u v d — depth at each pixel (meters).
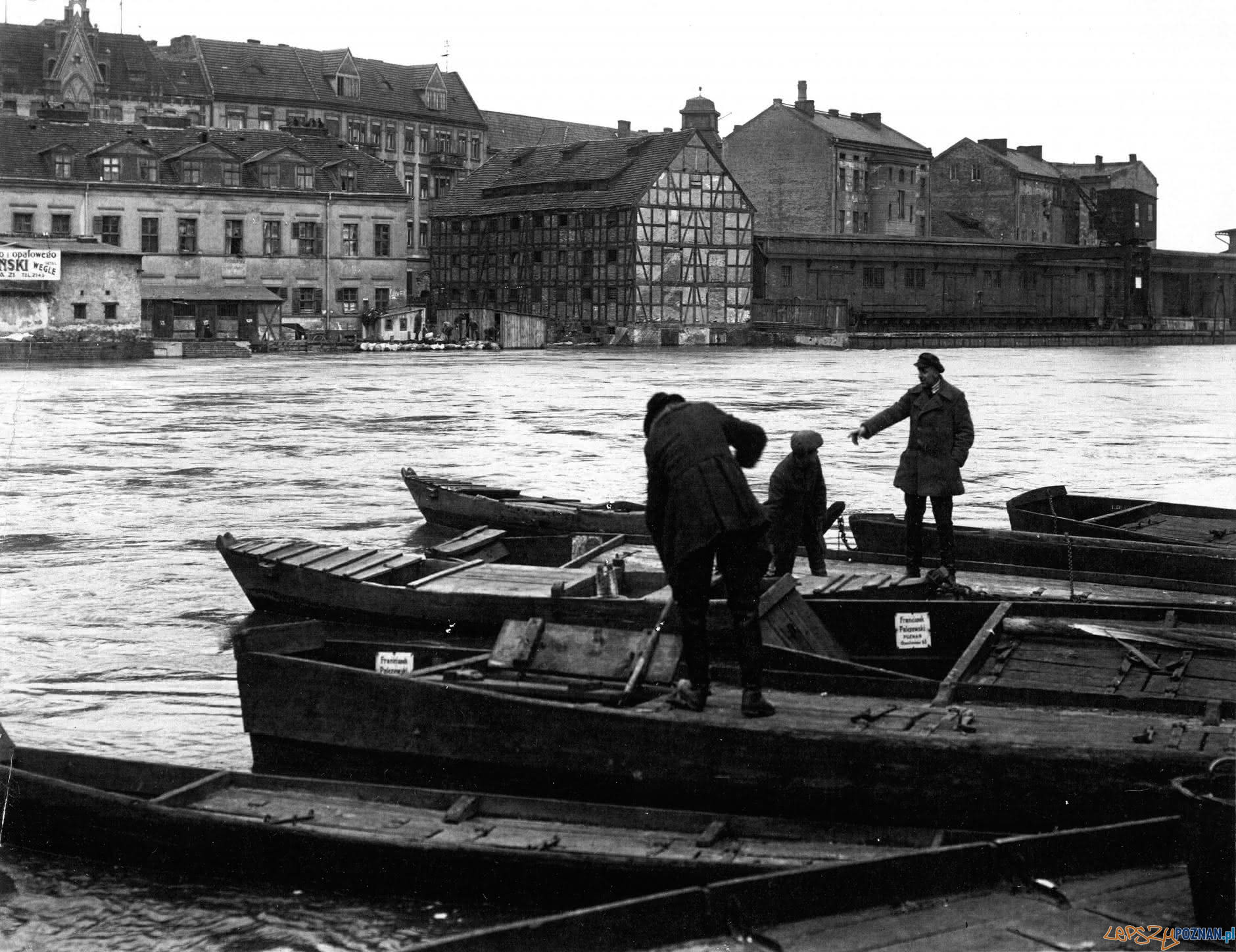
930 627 9.92
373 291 86.94
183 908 6.39
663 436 7.28
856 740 6.68
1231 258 120.25
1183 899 5.23
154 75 95.00
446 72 113.75
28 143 76.38
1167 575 12.04
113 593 13.86
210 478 23.06
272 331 80.81
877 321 93.12
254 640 8.16
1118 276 113.12
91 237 70.81
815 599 10.40
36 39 94.38
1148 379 54.69
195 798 7.03
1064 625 9.11
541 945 4.79
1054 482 22.42
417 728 7.59
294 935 6.09
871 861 5.20
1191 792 5.16
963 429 11.13
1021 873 5.40
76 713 9.68
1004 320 101.44
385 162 104.12
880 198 106.12
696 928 4.96
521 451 27.03
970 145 112.50
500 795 6.99
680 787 7.01
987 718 7.16
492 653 8.52
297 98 98.94
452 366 61.50
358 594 11.43
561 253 85.25
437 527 17.78
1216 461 25.56
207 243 80.44
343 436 30.09
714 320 85.25
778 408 37.50
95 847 6.94
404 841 6.39
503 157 93.25
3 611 12.99
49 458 25.89
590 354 75.31
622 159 84.75
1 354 63.75
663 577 11.09
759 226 103.50
